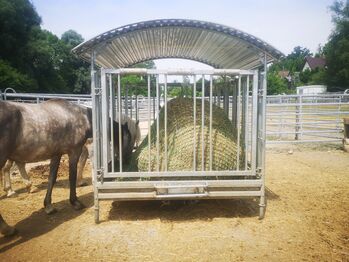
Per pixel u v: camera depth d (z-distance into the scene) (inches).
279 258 134.0
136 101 259.1
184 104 194.1
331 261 131.4
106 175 163.9
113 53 203.3
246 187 169.8
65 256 137.8
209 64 254.2
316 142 406.9
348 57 1654.8
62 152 187.0
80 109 195.3
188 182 164.6
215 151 176.4
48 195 187.3
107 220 173.6
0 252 142.1
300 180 254.1
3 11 1279.5
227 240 149.6
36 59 1441.9
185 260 133.0
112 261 133.2
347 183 244.2
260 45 160.6
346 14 1737.2
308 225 166.1
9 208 196.2
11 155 162.7
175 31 181.3
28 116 162.7
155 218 174.9
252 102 166.6
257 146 176.9
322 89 1722.4
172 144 179.5
